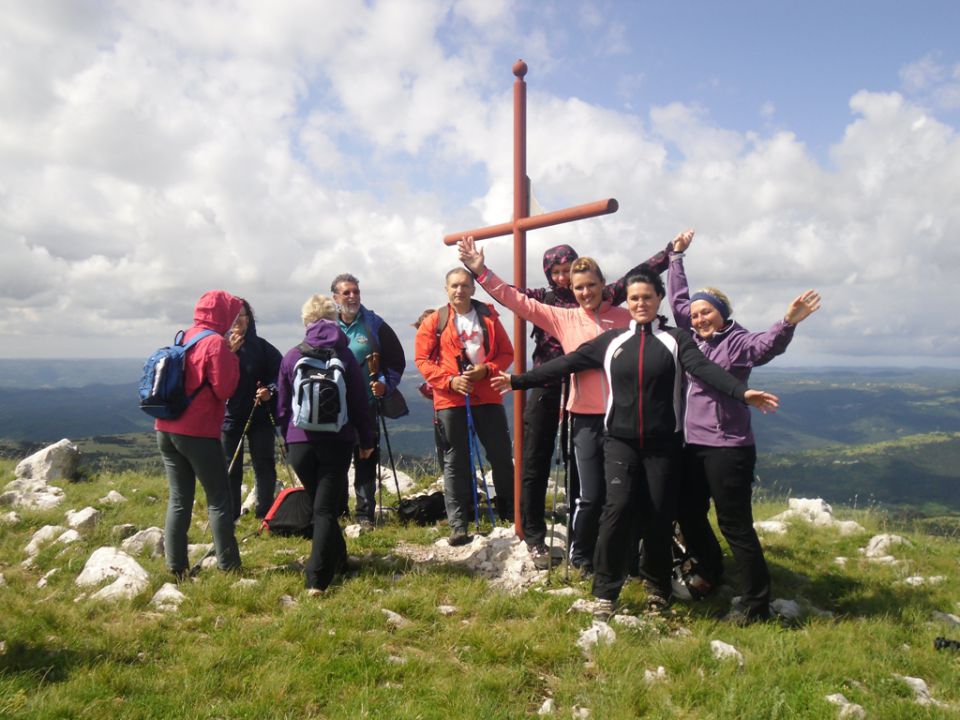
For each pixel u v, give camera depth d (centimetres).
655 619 485
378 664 397
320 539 522
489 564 603
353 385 553
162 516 789
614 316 573
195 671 381
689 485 533
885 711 362
